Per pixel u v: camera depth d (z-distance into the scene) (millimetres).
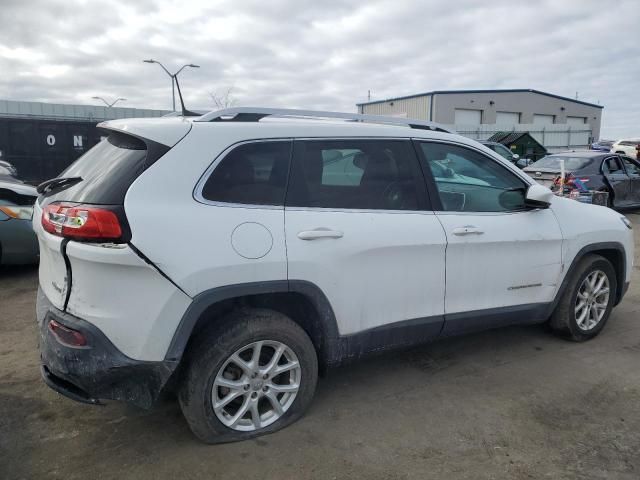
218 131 2945
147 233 2605
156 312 2654
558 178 11242
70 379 2672
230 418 3014
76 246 2596
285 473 2793
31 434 3129
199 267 2709
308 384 3203
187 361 2902
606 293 4621
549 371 4004
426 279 3492
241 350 2938
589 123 58406
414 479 2760
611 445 3055
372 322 3338
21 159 15961
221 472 2793
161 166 2754
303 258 2986
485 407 3475
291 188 3082
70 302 2695
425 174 3590
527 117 54062
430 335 3633
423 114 51250
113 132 3100
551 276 4145
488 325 3916
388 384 3785
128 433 3148
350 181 3299
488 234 3719
